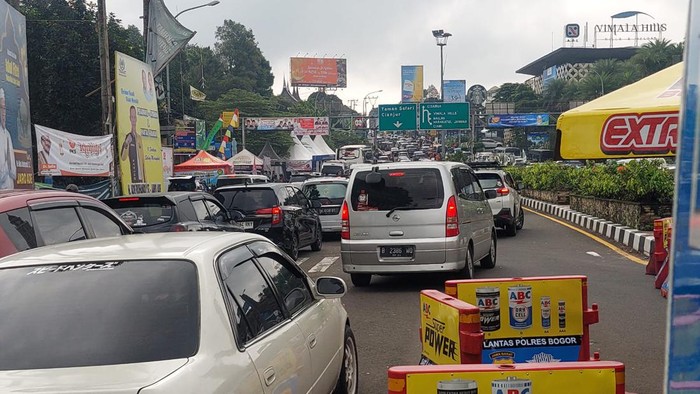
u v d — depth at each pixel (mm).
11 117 13711
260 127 63906
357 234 10961
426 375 3150
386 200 10875
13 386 2930
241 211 14898
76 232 6688
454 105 48125
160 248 3934
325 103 116438
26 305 3521
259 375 3506
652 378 6293
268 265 4641
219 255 3943
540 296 5203
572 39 122875
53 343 3295
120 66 18797
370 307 9906
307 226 16609
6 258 3980
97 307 3473
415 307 9812
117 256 3840
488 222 12773
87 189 19266
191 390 2934
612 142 5934
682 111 1470
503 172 19562
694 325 1488
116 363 3154
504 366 3168
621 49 116562
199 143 45719
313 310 5008
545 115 72250
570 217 24469
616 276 11914
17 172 13984
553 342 5199
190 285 3564
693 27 1455
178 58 60625
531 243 17375
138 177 19828
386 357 7270
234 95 69625
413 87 96125
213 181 33906
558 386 3145
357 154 64500
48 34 29516
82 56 29594
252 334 3756
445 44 49250
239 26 97438
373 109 120688
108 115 18859
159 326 3354
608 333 7934
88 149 17234
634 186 16875
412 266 10750
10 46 13781
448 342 4414
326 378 4902
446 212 10688
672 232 1510
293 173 57500
